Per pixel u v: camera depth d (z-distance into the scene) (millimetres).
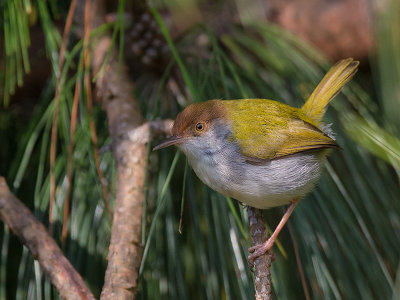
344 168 7516
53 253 5910
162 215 7219
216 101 7547
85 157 7398
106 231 6977
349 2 9547
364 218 7316
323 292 6473
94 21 8430
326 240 6832
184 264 7246
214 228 7113
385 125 7539
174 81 8289
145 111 8234
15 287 7691
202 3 9680
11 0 6539
